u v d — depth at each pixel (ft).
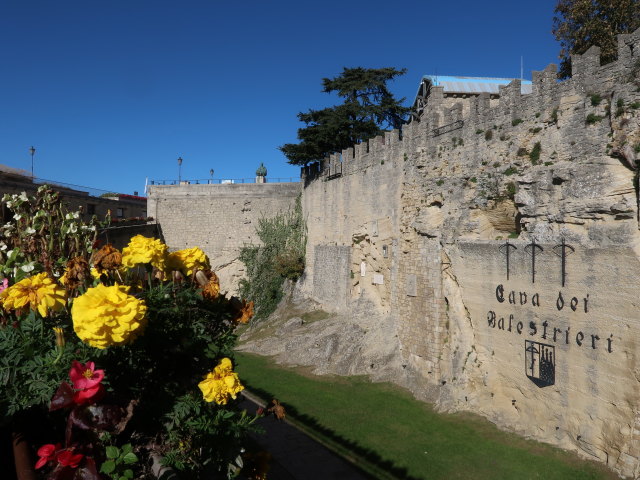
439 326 63.67
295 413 56.65
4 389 14.08
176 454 15.10
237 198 135.54
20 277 20.57
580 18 77.66
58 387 13.78
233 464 17.37
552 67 49.57
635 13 72.69
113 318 13.38
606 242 41.37
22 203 24.99
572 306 44.16
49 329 16.06
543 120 49.98
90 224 25.59
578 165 45.09
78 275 18.03
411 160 72.54
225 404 17.22
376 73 116.26
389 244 78.95
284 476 41.14
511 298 51.49
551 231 47.11
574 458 42.11
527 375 49.01
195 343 17.71
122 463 13.15
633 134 40.37
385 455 45.44
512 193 53.11
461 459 44.27
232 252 134.62
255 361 84.17
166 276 19.56
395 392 64.23
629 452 37.99
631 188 40.37
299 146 112.47
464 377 57.62
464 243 58.95
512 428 49.47
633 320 38.60
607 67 43.68
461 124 62.03
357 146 92.32
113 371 15.48
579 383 43.24
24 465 12.49
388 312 79.51
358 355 75.46
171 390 16.69
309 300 112.98
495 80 118.11
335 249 100.42
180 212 140.77
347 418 54.95
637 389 38.01
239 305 19.95
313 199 116.98
